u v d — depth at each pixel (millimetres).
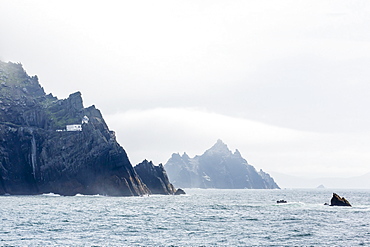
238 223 122938
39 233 101375
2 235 97688
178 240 94312
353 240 95812
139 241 92750
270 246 88438
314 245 89812
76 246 86500
